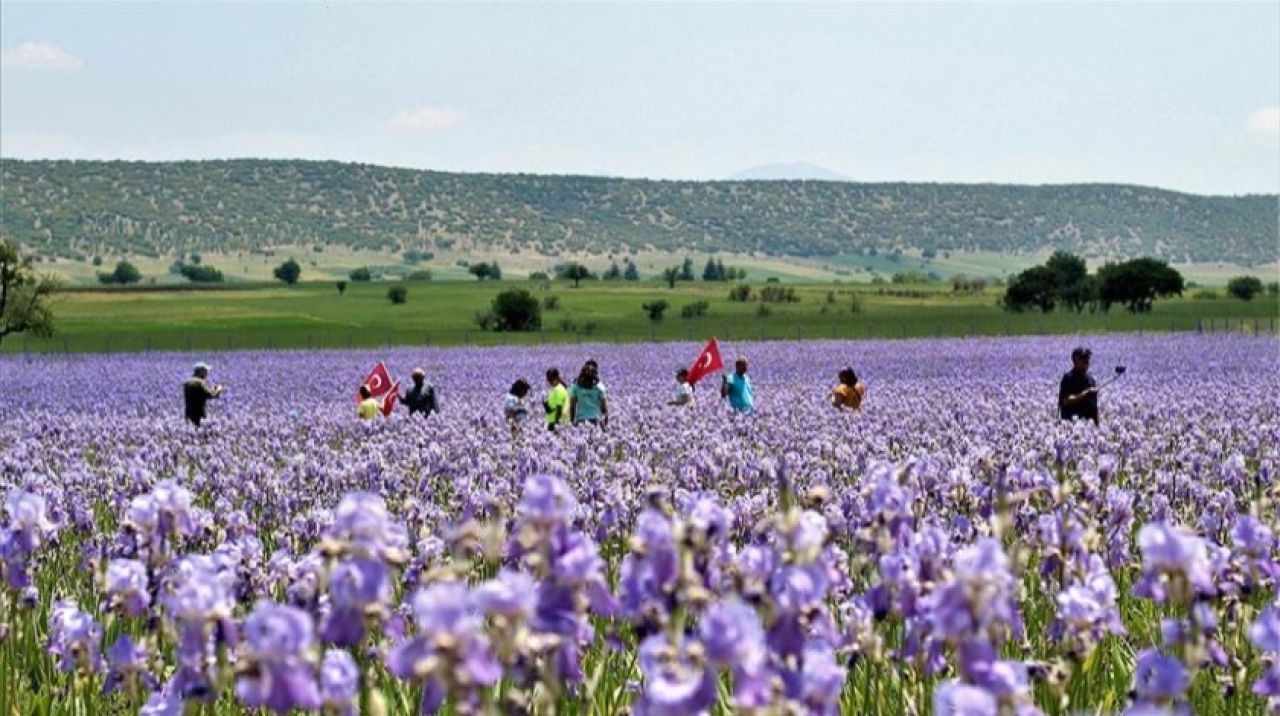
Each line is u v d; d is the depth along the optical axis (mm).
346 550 7297
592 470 20438
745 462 21797
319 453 28719
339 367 96188
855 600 10289
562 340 143500
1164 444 26500
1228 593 10141
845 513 14734
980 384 65562
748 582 7602
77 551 17031
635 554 7625
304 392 70875
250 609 12922
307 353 119812
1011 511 13914
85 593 14953
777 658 7207
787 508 7867
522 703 7531
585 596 7430
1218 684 10961
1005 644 12250
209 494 22109
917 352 105625
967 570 7059
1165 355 91938
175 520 9672
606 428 33188
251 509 19906
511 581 6637
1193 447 26406
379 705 6520
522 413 37281
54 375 88812
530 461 22062
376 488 21609
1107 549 13141
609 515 13242
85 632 10102
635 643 12156
